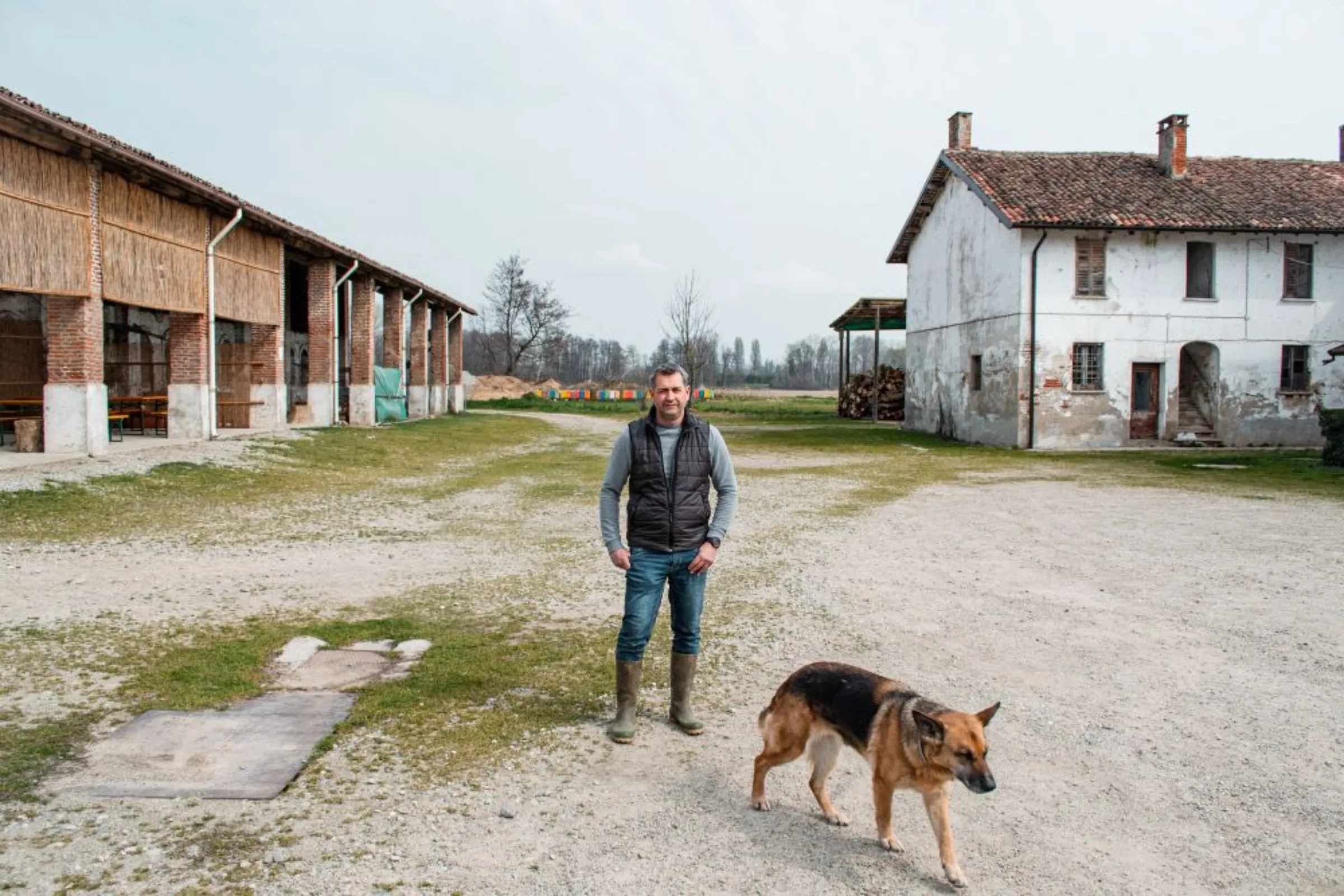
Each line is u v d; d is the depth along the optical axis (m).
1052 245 25.20
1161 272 25.64
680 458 5.02
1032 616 7.61
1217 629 7.20
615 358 118.81
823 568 9.55
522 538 11.41
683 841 3.92
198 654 6.20
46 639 6.37
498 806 4.18
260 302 21.66
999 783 4.50
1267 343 26.20
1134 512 13.41
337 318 25.73
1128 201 25.91
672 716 5.24
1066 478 18.28
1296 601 8.06
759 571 9.42
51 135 13.25
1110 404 25.55
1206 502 14.49
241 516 12.02
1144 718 5.34
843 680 4.02
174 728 4.95
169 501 12.45
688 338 60.06
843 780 4.61
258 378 22.72
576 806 4.21
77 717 5.05
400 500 14.50
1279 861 3.76
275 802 4.14
